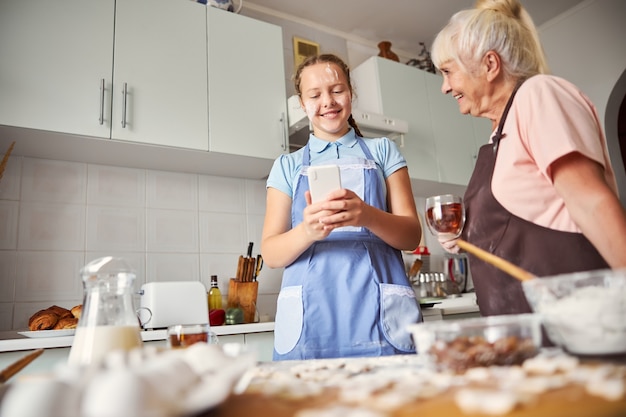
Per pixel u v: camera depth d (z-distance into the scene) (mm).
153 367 438
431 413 402
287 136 2428
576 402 394
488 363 569
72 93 1936
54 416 341
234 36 2406
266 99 2416
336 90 1414
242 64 2391
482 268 959
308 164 1407
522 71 997
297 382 605
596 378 449
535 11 3477
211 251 2475
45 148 2061
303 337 1197
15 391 357
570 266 832
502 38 988
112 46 2059
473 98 1049
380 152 1434
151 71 2133
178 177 2479
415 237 1270
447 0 3195
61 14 1974
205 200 2523
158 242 2350
